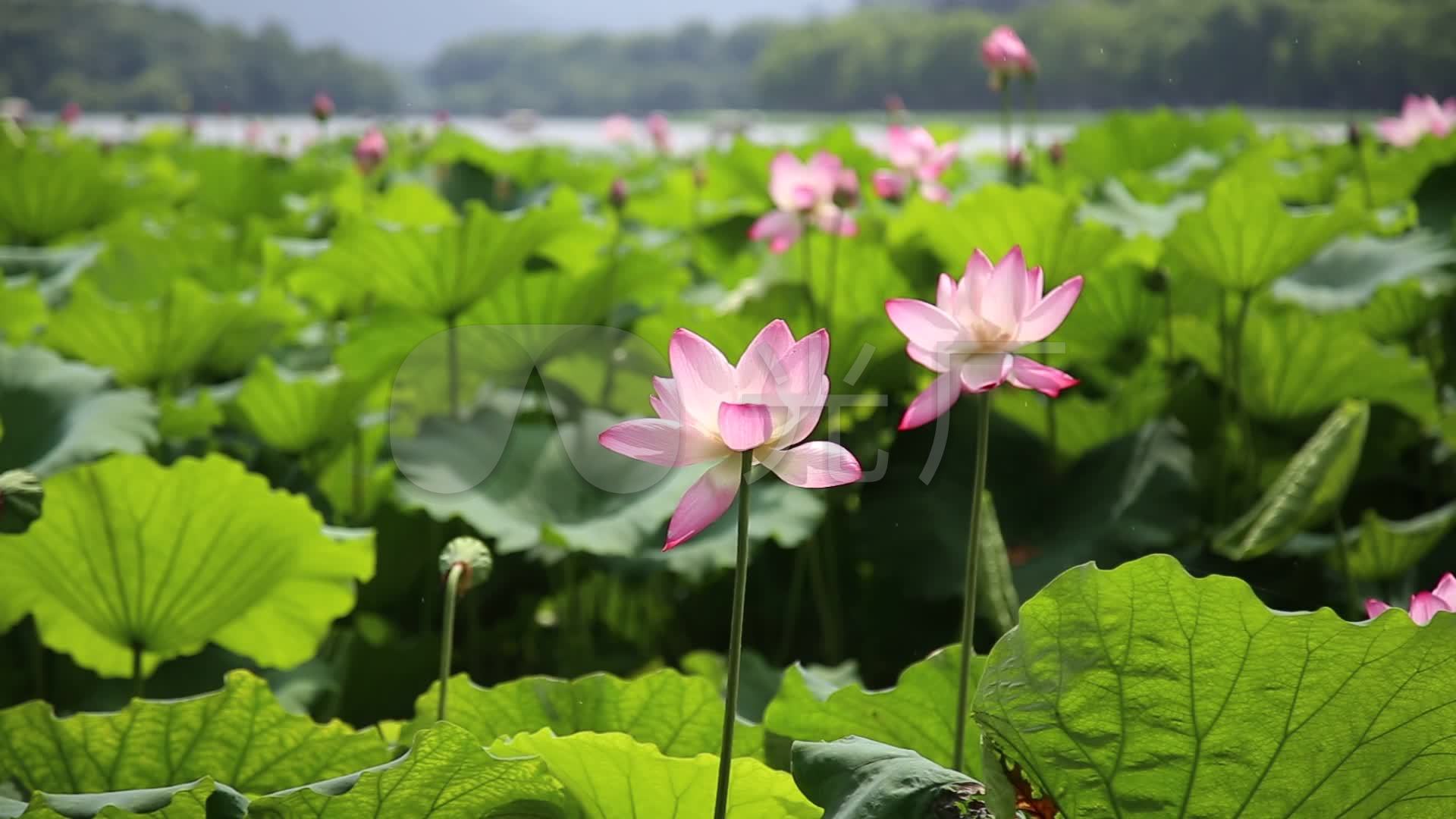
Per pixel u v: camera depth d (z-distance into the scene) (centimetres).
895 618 441
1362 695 266
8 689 418
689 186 848
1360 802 272
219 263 775
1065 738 274
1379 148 870
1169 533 418
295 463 486
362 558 382
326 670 416
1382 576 408
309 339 616
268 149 1299
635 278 580
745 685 392
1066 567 418
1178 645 269
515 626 494
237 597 378
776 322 263
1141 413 462
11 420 429
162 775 311
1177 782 274
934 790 275
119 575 370
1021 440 463
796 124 2500
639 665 464
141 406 431
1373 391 466
